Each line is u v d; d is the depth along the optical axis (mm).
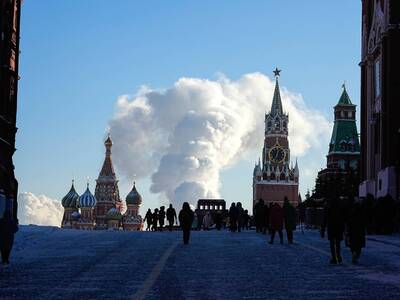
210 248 34781
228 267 26047
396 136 64250
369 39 73875
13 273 24547
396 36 65438
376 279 22234
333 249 27062
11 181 51406
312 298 18141
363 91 75750
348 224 27609
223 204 104312
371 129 72812
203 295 18766
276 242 39625
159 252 32375
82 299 18188
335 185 90250
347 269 25266
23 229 51875
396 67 65125
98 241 40094
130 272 24422
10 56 52500
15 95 54125
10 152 52562
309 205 82750
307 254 31406
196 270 25016
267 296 18547
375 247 35438
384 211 48344
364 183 73000
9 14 51562
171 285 20875
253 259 29125
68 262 28375
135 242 38875
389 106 64812
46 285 21172
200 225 83875
